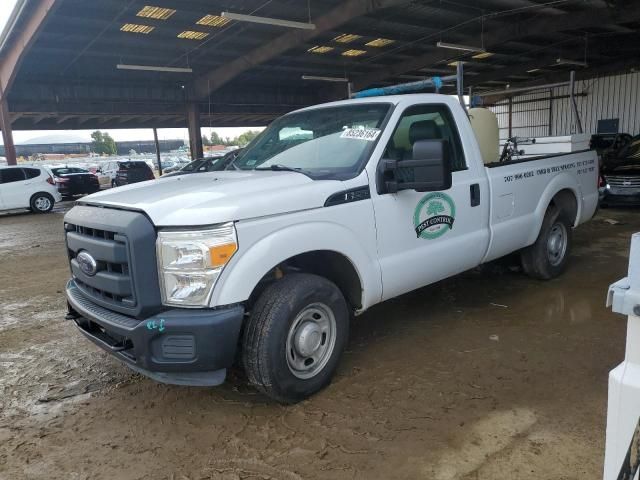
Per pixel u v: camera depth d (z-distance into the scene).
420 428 3.17
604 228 9.25
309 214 3.41
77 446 3.19
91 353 4.63
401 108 4.14
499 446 2.96
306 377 3.50
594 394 3.48
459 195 4.45
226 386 3.88
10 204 17.62
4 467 3.00
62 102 24.08
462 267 4.65
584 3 17.70
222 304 3.04
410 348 4.36
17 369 4.34
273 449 3.04
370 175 3.79
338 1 17.22
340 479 2.74
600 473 2.69
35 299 6.50
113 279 3.16
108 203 3.38
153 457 3.04
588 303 5.24
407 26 19.58
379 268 3.84
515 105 31.50
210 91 25.03
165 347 3.03
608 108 26.83
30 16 16.53
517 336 4.50
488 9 18.00
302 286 3.38
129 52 20.44
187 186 3.66
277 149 4.47
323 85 30.58
